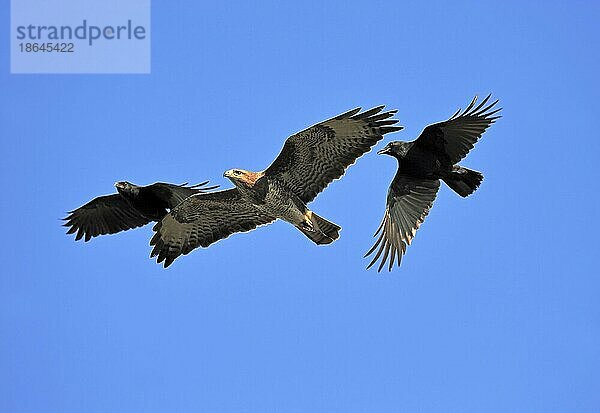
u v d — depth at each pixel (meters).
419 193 19.55
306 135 15.97
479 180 19.39
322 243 16.81
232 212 17.41
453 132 18.91
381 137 15.97
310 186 16.44
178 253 17.78
